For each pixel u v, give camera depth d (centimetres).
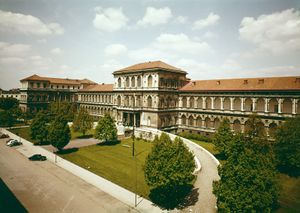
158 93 7188
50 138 5438
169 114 7650
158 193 3328
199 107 7606
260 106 6581
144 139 6650
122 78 8456
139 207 2933
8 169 4366
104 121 6256
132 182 3744
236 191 2408
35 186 3575
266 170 2530
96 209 2877
